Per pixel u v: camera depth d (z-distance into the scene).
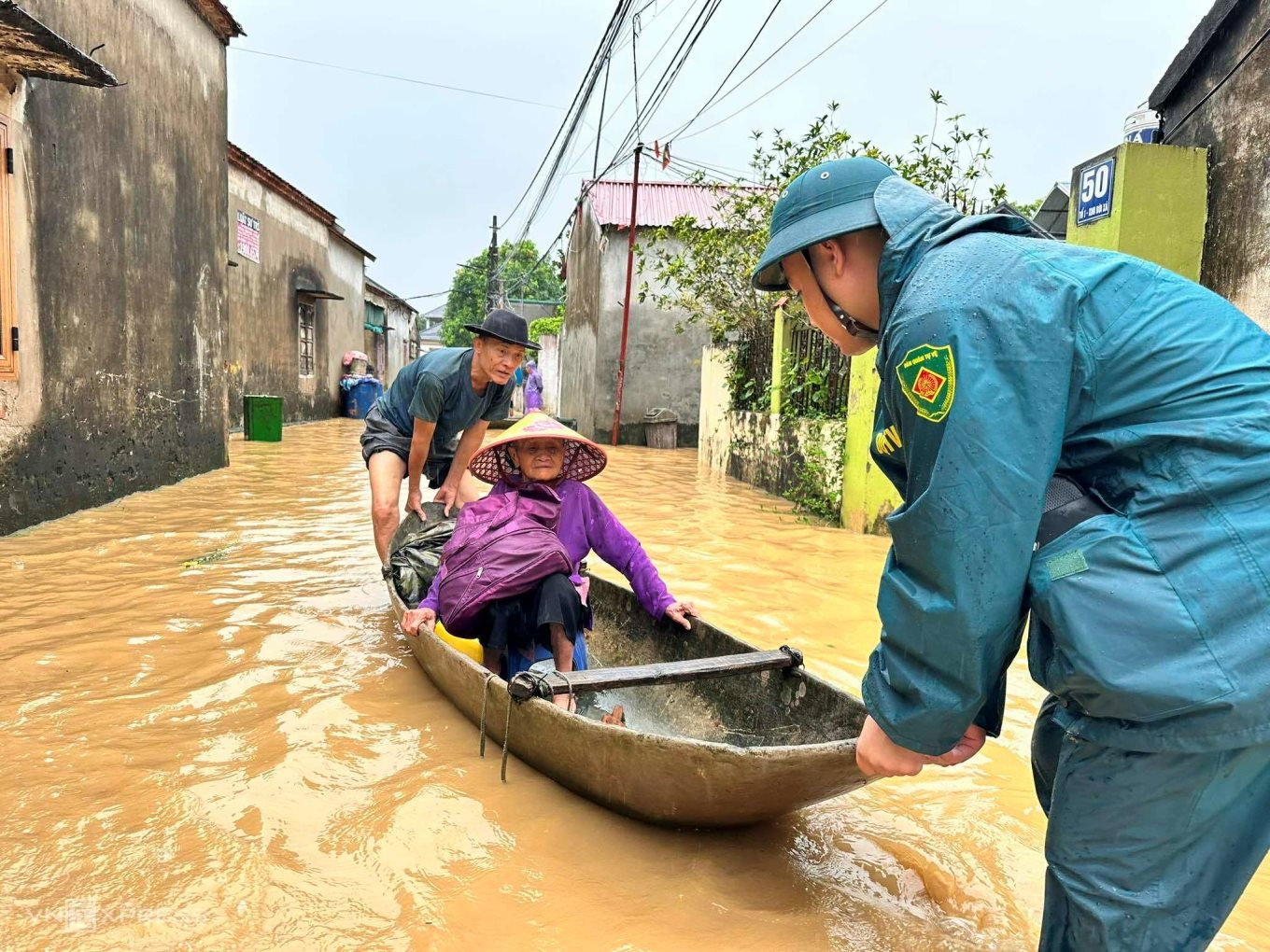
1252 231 5.75
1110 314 1.49
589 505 3.68
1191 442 1.42
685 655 3.56
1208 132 6.28
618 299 17.20
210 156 9.80
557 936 2.12
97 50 7.25
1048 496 1.55
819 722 2.82
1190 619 1.38
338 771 2.89
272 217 16.89
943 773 3.07
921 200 1.73
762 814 2.47
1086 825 1.58
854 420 7.45
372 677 3.74
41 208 6.46
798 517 8.12
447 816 2.63
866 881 2.40
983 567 1.48
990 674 1.58
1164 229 6.20
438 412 4.65
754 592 5.31
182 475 9.17
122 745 3.02
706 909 2.24
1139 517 1.45
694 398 17.41
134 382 8.05
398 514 4.82
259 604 4.72
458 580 3.39
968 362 1.48
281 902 2.20
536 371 22.11
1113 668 1.42
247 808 2.63
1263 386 1.44
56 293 6.69
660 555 6.26
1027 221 1.69
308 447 13.38
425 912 2.18
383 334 31.53
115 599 4.72
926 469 1.56
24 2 6.22
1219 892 1.53
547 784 2.86
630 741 2.40
